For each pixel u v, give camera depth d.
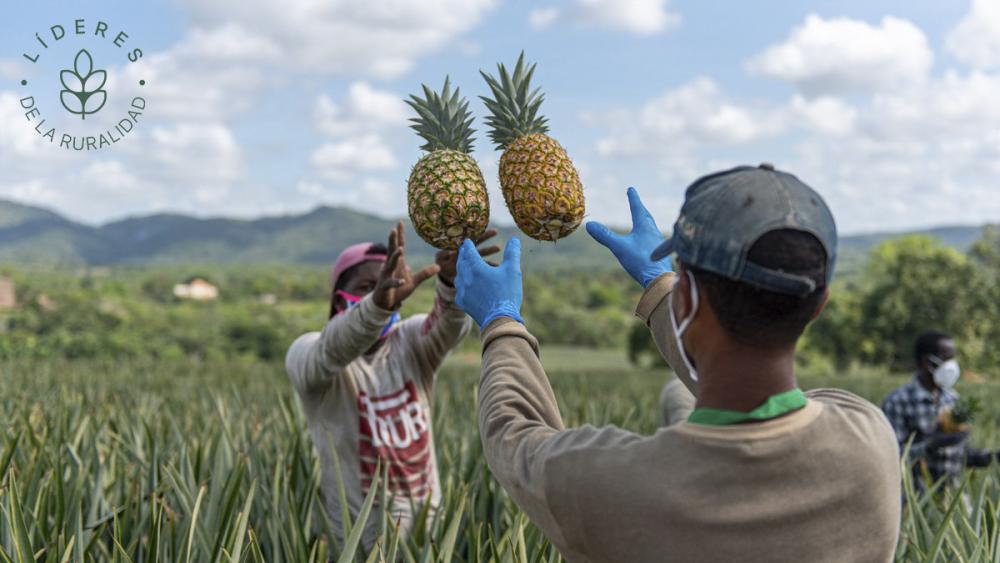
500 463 1.62
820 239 1.37
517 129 2.38
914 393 6.04
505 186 2.23
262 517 3.86
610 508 1.41
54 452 4.84
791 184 1.42
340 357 3.36
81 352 81.12
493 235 2.48
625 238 2.11
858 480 1.42
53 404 9.59
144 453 5.29
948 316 78.06
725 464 1.40
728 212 1.38
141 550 3.48
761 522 1.37
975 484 5.12
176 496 3.98
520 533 3.13
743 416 1.42
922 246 83.00
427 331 3.74
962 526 3.89
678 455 1.42
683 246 1.45
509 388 1.71
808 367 93.62
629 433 1.53
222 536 3.20
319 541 3.25
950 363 5.91
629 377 34.91
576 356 127.12
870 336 79.94
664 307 1.97
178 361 35.06
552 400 1.75
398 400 3.71
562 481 1.46
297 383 3.66
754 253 1.34
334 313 3.88
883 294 81.31
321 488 3.76
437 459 5.41
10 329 107.00
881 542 1.45
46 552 3.32
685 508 1.38
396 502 3.58
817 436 1.42
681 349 1.54
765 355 1.42
